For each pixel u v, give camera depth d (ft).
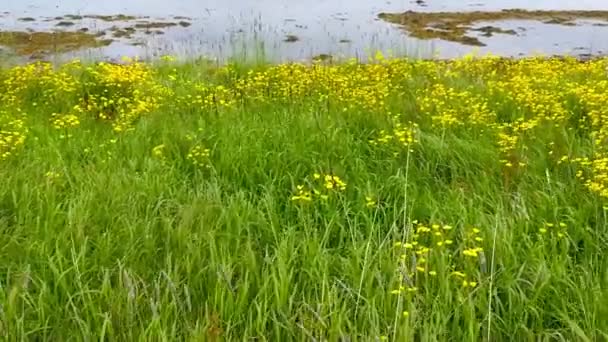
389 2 65.00
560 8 62.75
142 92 28.40
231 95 27.58
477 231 14.67
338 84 28.94
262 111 25.63
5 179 17.90
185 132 22.38
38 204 16.62
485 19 57.88
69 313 12.46
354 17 58.23
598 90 28.48
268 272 13.98
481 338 12.50
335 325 11.93
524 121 24.14
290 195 18.33
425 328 11.87
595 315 12.47
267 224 16.24
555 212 16.28
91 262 14.26
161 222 16.03
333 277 13.94
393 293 12.64
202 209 16.55
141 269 14.11
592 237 15.75
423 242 15.70
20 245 14.67
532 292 13.44
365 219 16.90
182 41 48.73
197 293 13.48
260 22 53.01
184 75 33.53
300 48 47.24
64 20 54.60
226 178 19.22
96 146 21.15
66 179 18.58
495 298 13.12
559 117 23.59
